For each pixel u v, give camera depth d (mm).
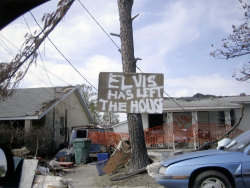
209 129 20266
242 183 5480
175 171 5727
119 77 6723
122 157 10102
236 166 5543
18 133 16391
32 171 5133
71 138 17578
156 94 6621
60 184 5266
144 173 8969
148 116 23828
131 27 9930
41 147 17641
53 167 11312
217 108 21375
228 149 6145
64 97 22906
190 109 21422
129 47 9758
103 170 10078
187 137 19609
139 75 6715
